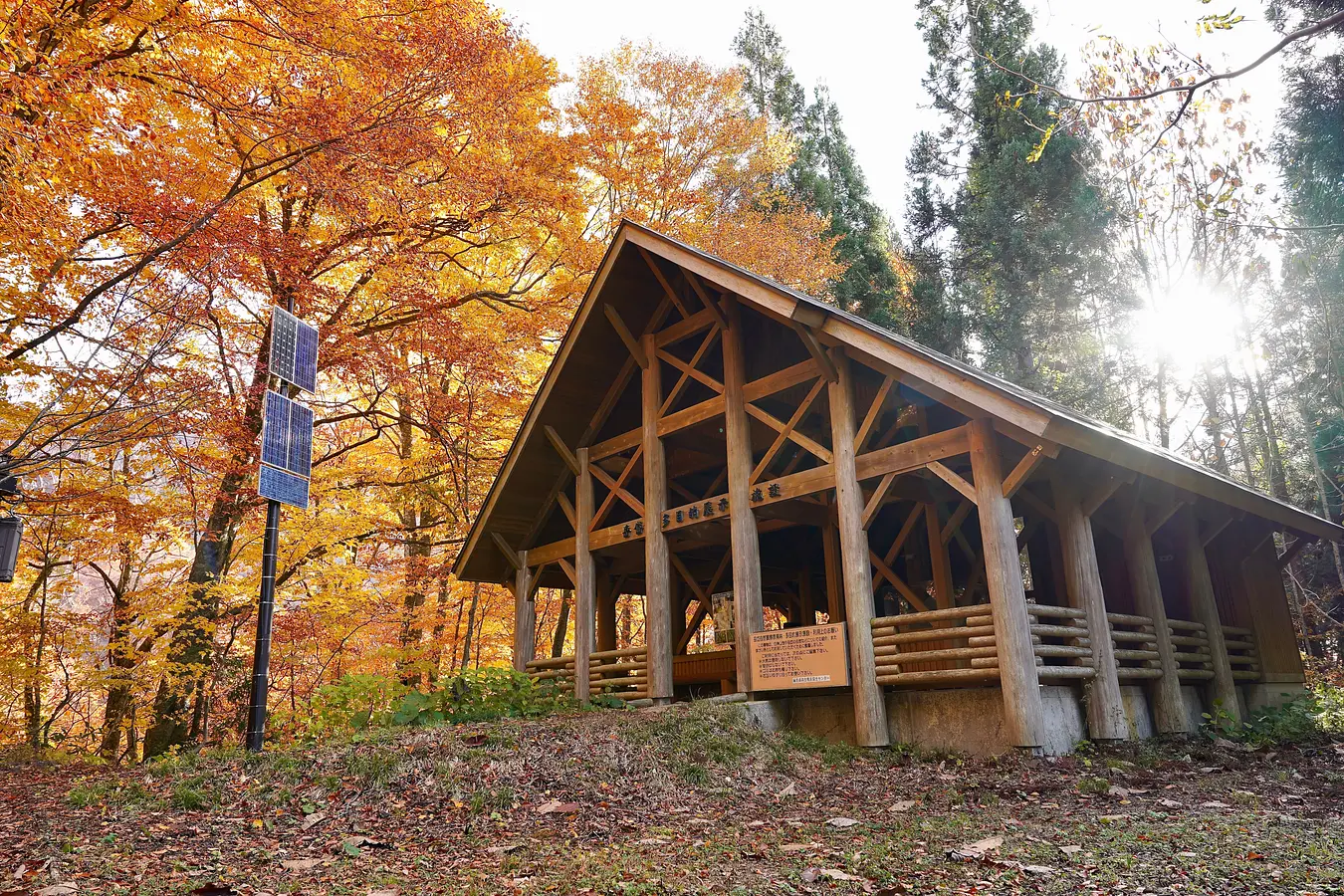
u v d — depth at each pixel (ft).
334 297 43.16
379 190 37.81
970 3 91.40
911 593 34.81
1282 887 13.05
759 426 39.04
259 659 25.35
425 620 54.60
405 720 29.66
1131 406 82.43
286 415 26.99
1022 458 29.73
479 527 44.01
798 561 47.01
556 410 42.63
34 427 27.53
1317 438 72.64
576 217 52.13
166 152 36.45
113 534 41.68
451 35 36.17
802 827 19.10
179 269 34.45
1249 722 35.37
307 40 33.76
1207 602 35.55
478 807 20.42
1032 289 82.23
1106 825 18.13
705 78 64.03
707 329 40.73
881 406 31.27
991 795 21.95
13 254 32.76
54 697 57.77
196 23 33.19
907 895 13.37
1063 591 38.01
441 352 44.98
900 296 96.02
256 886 14.82
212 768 23.49
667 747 25.80
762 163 67.87
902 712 29.96
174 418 32.58
